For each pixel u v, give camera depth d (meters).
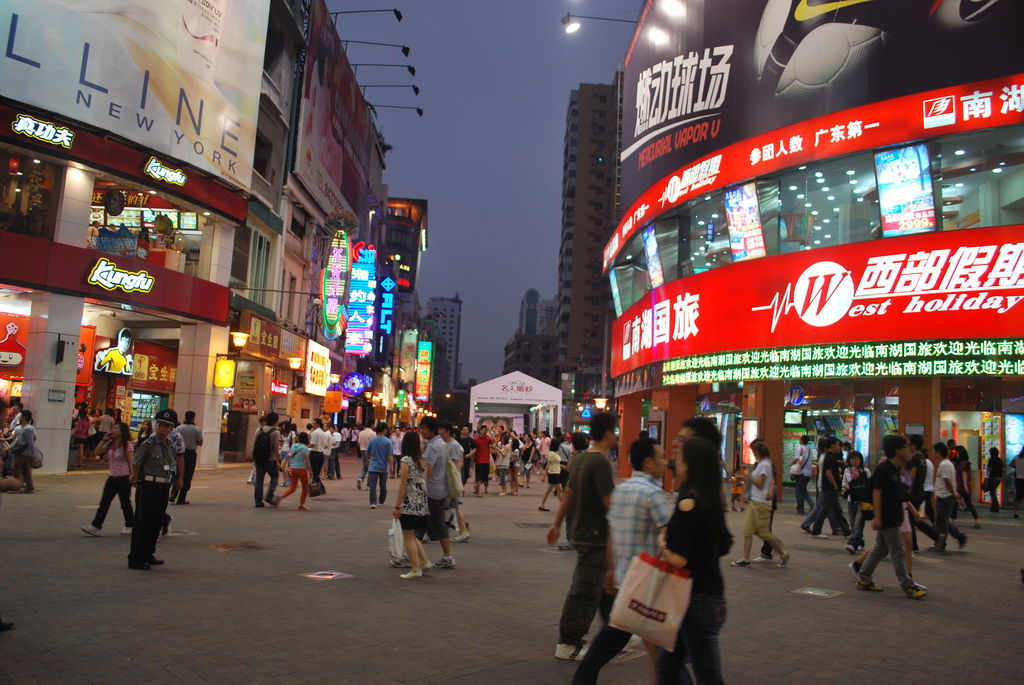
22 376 20.05
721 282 22.80
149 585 7.38
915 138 18.86
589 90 105.19
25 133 17.39
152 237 24.08
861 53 20.03
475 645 5.82
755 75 22.75
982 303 17.61
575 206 103.12
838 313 19.55
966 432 21.64
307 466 15.00
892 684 5.21
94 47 18.62
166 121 20.83
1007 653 6.07
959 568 10.61
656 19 28.55
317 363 36.44
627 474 32.03
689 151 25.11
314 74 34.44
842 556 11.49
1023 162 18.88
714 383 25.47
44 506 12.69
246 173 24.80
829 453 14.02
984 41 18.34
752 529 10.38
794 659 5.76
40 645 5.29
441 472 9.30
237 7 24.20
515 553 10.70
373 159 53.28
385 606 7.01
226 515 13.26
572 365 99.62
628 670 5.39
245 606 6.73
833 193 21.72
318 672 5.01
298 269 34.81
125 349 23.72
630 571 4.00
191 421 14.74
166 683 4.66
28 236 18.05
